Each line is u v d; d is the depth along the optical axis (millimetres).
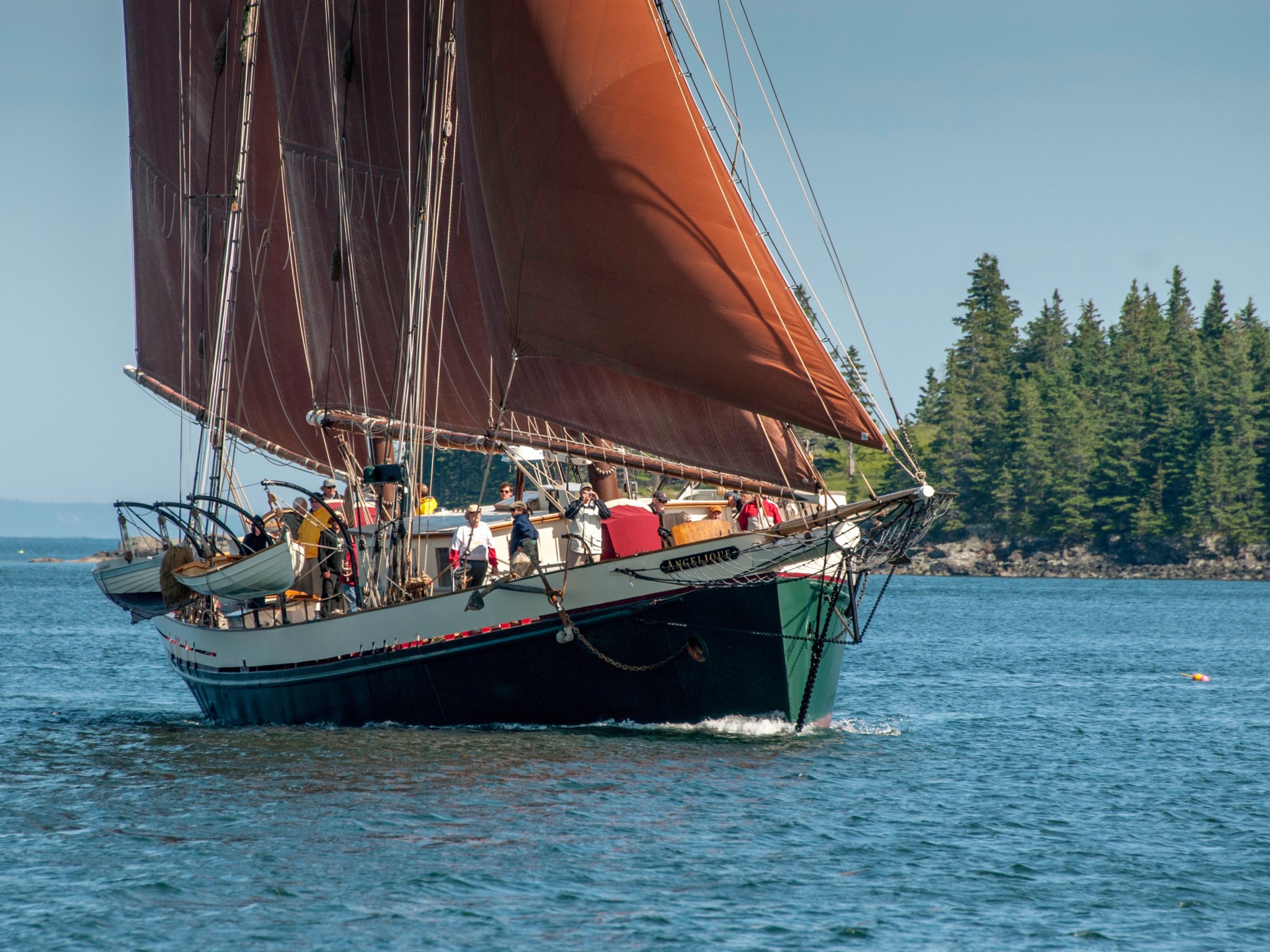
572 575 95312
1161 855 73812
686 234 88062
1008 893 66125
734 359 87375
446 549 106562
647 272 88938
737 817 77750
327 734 102000
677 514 104438
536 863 67875
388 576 103875
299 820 75500
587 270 90812
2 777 89000
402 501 105438
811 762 93188
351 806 78500
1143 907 64312
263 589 102188
